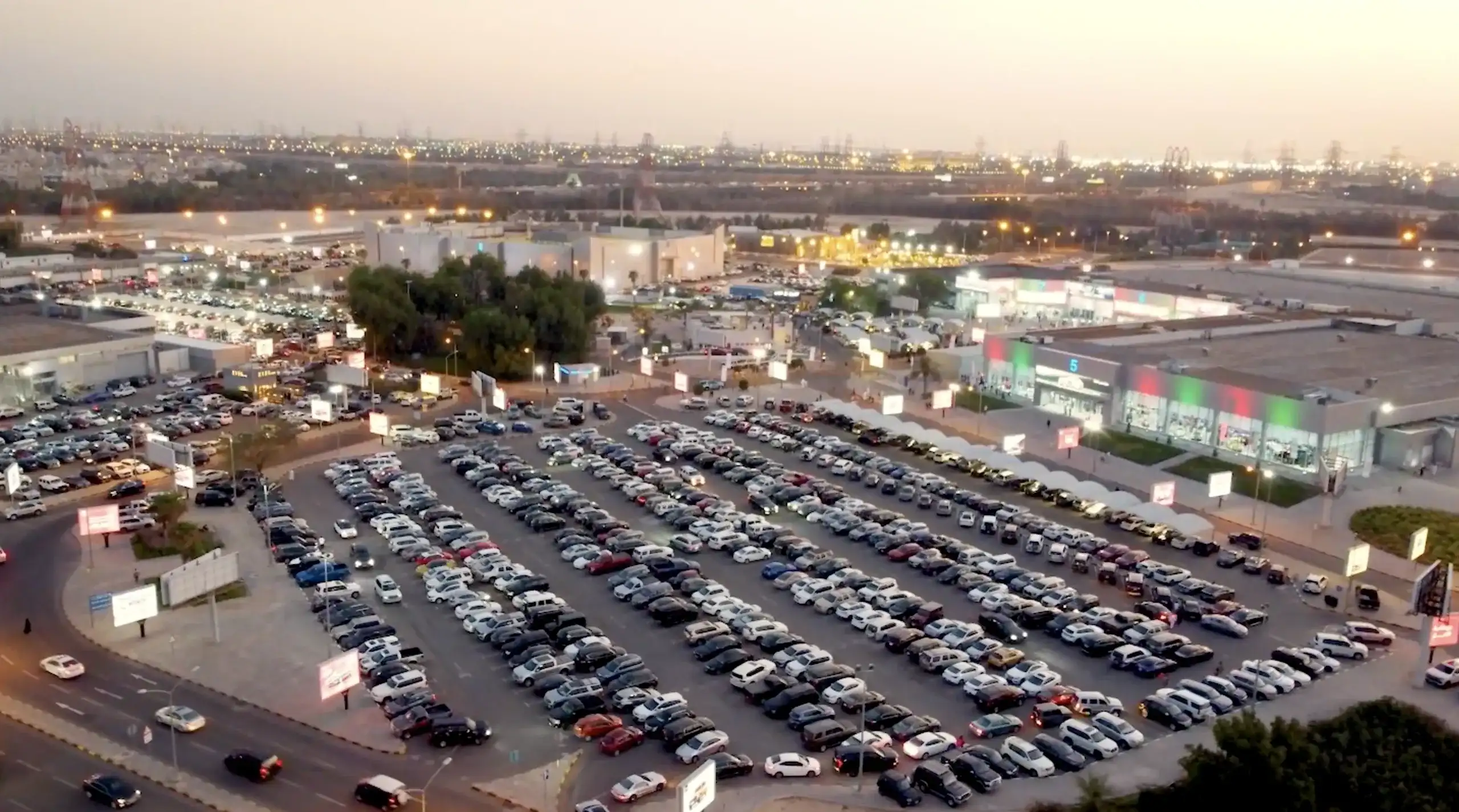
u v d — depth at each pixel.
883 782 56.75
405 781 56.91
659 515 98.75
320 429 128.62
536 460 117.38
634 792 55.12
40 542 90.69
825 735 61.28
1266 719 64.44
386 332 169.00
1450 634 68.69
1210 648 74.38
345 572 83.75
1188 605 79.31
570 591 82.50
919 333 189.38
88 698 65.00
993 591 81.06
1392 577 87.12
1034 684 67.69
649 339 189.25
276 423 114.62
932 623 76.25
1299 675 69.19
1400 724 63.53
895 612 78.31
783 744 61.81
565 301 166.88
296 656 71.00
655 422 131.12
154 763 58.06
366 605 77.50
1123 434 127.56
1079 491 104.81
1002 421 134.75
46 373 138.25
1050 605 80.25
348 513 99.12
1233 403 116.31
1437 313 183.62
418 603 80.00
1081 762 59.47
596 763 59.31
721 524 94.31
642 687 67.19
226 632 74.31
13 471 95.75
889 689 68.31
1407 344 150.62
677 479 108.12
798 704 65.00
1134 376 127.06
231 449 104.06
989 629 76.00
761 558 89.06
